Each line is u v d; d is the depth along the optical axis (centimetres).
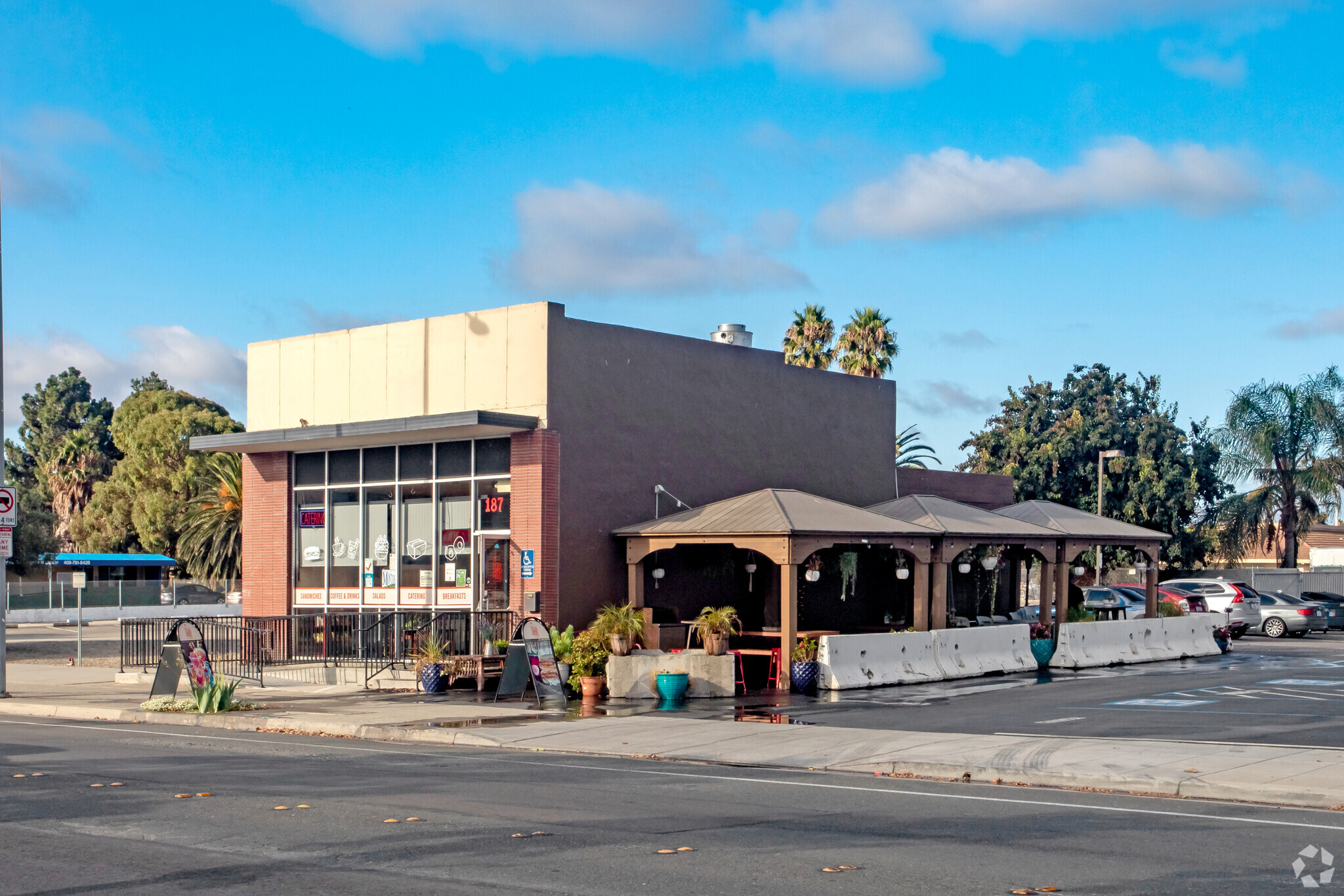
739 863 862
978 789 1240
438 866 851
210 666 2002
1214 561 5634
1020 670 2612
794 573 2308
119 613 6069
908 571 2769
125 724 1930
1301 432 5150
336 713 1908
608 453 2589
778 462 2956
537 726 1736
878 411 3253
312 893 776
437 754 1514
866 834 978
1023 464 6153
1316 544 6500
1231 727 1678
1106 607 3538
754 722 1764
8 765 1383
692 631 2461
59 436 11106
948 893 777
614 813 1072
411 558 2694
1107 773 1253
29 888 790
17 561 4541
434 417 2438
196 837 952
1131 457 5897
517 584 2489
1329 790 1136
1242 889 789
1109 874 831
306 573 2866
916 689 2262
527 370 2512
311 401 2845
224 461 5691
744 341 3019
